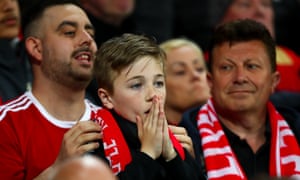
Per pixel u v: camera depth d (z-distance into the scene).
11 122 8.93
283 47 16.97
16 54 12.43
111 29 14.17
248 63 9.36
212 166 9.30
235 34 9.47
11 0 12.12
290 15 17.27
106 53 8.05
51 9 9.36
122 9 14.55
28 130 8.94
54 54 9.15
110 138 7.93
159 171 7.52
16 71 11.95
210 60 9.73
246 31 9.46
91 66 9.19
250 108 9.37
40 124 9.04
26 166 8.77
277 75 9.73
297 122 10.05
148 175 7.44
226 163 9.28
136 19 16.20
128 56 7.86
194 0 16.83
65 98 9.23
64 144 8.08
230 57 9.39
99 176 4.27
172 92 12.34
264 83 9.37
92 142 8.14
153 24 16.53
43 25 9.31
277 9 17.16
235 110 9.38
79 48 9.14
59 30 9.24
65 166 4.32
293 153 9.45
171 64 12.41
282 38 17.17
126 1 14.59
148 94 7.83
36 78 9.36
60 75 9.14
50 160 8.80
